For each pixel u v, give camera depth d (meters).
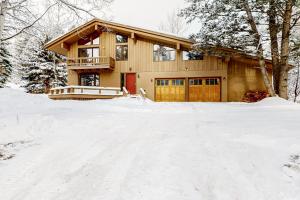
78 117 8.67
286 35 15.32
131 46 24.08
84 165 4.61
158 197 3.44
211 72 22.31
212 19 17.34
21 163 4.69
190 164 4.40
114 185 3.84
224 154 4.76
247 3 15.50
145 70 23.73
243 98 21.27
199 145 5.39
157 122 8.38
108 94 19.66
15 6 8.34
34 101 14.20
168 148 5.26
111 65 23.64
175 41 21.52
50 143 5.79
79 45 25.22
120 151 5.25
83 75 25.28
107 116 9.30
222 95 21.92
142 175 4.08
